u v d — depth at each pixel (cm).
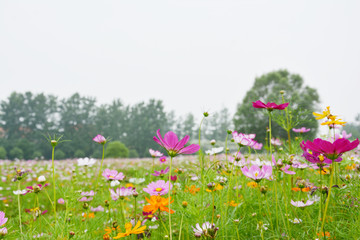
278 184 217
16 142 5331
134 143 6450
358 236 149
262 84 2956
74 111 6322
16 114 6109
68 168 933
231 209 210
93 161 261
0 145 5228
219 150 246
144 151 6375
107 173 225
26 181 627
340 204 184
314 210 205
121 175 227
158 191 144
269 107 182
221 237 160
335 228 161
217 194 206
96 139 230
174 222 214
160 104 6988
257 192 227
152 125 6644
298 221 171
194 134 8294
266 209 196
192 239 179
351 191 179
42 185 206
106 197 309
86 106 6600
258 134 1219
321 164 151
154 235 195
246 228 189
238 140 199
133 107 7106
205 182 191
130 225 134
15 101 6078
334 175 196
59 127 6109
